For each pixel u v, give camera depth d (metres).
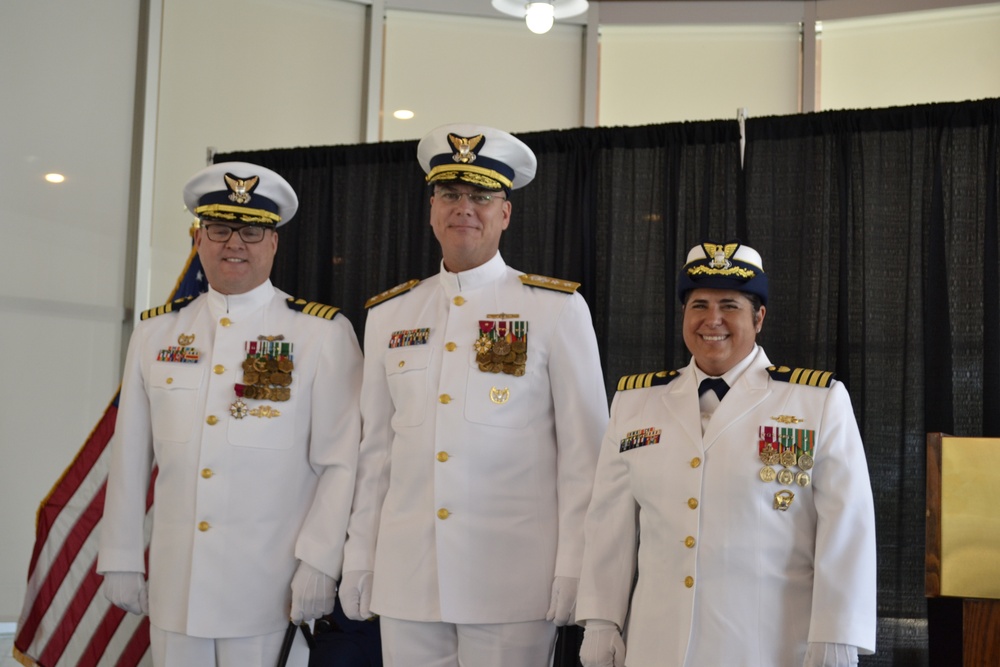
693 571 2.42
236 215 3.22
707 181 3.84
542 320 2.93
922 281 3.56
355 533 3.00
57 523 3.81
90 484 3.84
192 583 3.02
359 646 3.57
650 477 2.54
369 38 5.50
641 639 2.47
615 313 3.89
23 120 4.95
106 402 5.07
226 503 3.08
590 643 2.58
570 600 2.73
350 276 4.28
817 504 2.44
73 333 5.02
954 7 5.03
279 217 3.33
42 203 4.97
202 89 5.31
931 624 3.41
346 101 5.50
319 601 3.02
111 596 3.21
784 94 5.35
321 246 4.32
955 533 2.77
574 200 3.96
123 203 5.17
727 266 2.59
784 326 3.72
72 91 5.07
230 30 5.37
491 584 2.77
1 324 4.84
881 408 3.56
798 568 2.42
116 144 5.17
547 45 5.56
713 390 2.60
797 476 2.44
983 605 2.74
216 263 3.23
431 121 5.53
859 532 2.38
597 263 3.94
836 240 3.68
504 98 5.54
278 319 3.29
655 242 3.89
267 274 3.34
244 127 5.36
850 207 3.68
